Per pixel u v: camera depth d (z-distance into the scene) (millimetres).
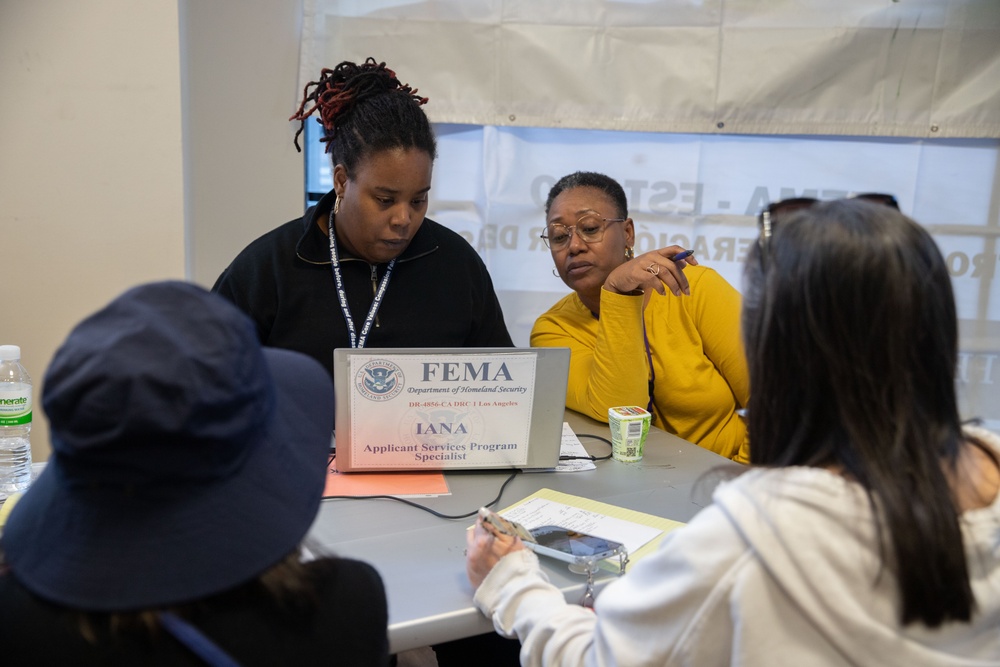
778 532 685
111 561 554
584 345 2045
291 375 791
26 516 599
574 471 1541
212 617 576
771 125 2611
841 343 696
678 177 2729
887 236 690
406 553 1177
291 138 2527
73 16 2166
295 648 603
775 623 693
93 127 2230
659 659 758
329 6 2465
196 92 2432
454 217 2709
